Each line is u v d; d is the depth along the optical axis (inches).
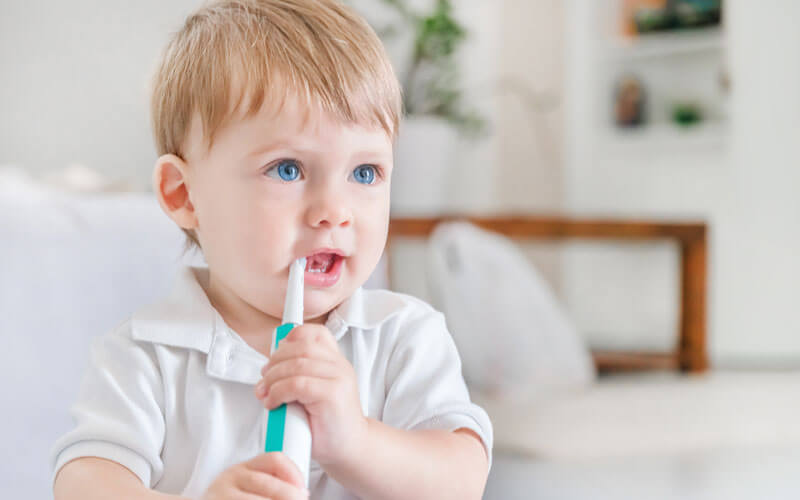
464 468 21.5
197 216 23.2
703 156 103.3
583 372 85.0
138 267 41.0
